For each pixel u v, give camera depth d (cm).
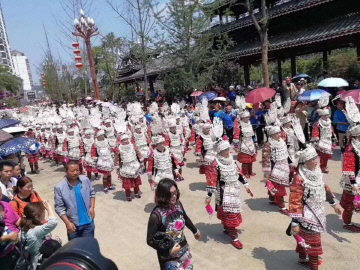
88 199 443
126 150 764
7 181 503
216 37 2258
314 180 394
